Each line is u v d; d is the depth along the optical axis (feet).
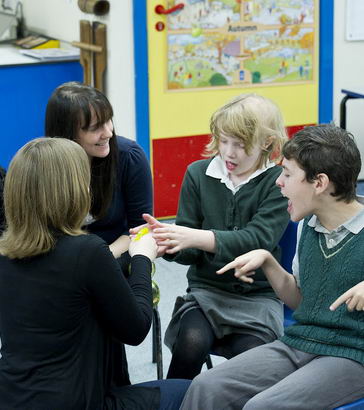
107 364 5.31
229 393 5.43
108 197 7.17
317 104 14.01
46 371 4.89
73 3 13.69
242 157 6.48
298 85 13.76
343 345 5.27
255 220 6.48
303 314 5.55
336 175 5.28
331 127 5.44
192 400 5.42
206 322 6.50
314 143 5.31
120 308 5.00
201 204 6.81
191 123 13.32
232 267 5.82
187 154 13.47
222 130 6.41
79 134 6.64
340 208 5.43
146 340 9.54
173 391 5.68
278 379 5.50
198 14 12.73
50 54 13.57
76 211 4.97
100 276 4.89
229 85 13.32
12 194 4.91
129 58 12.74
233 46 13.10
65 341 4.90
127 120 13.07
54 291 4.84
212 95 13.26
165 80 12.92
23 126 13.64
